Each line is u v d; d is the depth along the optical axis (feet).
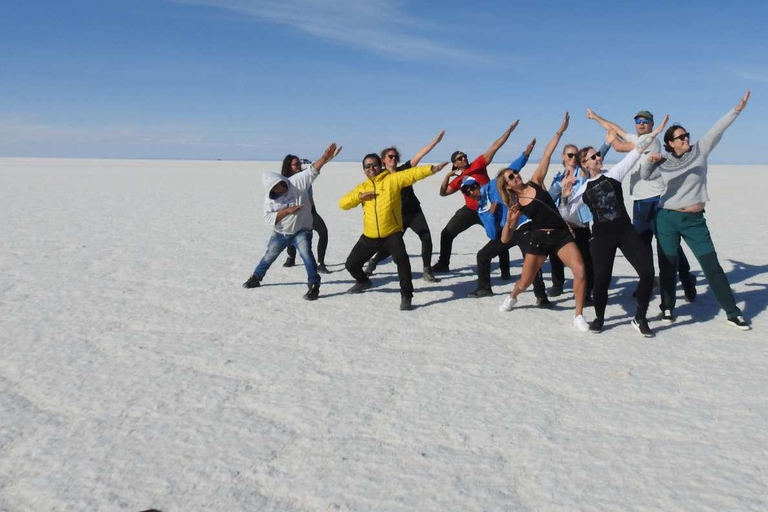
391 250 23.13
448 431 12.97
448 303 24.11
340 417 13.70
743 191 86.94
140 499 10.50
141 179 128.77
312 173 24.76
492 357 17.63
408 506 10.27
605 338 19.27
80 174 152.15
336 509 10.20
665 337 19.26
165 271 30.25
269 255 26.12
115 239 40.55
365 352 18.19
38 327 20.63
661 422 13.29
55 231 44.11
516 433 12.85
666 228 20.45
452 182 26.71
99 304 23.76
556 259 24.64
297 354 18.03
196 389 15.35
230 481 11.07
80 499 10.51
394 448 12.27
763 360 16.98
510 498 10.48
